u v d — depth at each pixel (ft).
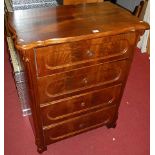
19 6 4.11
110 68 3.77
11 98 5.85
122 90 4.33
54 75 3.29
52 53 3.03
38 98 3.42
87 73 3.59
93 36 3.05
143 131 5.09
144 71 7.26
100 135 4.95
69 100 3.78
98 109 4.35
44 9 3.82
